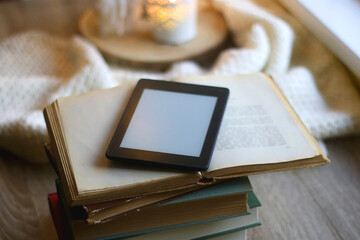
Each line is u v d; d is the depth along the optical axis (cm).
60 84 97
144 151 56
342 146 86
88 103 63
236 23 112
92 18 122
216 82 67
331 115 88
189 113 61
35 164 84
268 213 73
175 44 110
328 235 70
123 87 66
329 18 102
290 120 61
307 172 80
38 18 126
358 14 103
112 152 56
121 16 112
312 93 93
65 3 131
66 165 56
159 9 103
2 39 118
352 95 93
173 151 56
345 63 97
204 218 59
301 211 74
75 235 58
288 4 116
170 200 55
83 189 52
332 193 76
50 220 73
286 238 70
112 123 61
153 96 64
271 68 99
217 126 59
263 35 102
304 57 107
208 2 127
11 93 94
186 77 68
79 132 60
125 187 53
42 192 78
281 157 56
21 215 74
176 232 61
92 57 98
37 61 108
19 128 81
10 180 80
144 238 60
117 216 54
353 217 73
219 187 57
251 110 63
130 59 106
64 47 113
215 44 109
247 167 55
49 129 61
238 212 59
